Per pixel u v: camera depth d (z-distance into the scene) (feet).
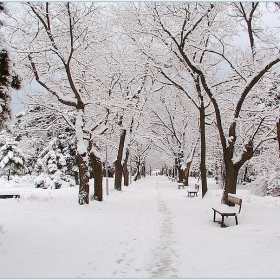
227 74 54.24
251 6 48.47
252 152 43.39
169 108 95.20
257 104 51.13
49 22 40.93
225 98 53.67
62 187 87.15
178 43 46.70
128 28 50.90
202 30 48.78
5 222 28.48
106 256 20.70
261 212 38.04
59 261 18.97
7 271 16.71
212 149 103.65
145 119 81.00
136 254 21.43
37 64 45.65
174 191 82.07
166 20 50.24
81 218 33.45
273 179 61.87
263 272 16.87
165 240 25.58
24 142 107.14
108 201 52.49
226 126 59.52
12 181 107.76
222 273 17.03
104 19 45.96
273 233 26.07
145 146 142.82
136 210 43.68
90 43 47.52
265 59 46.88
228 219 34.55
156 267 18.60
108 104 46.26
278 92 43.01
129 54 59.62
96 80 51.34
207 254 20.99
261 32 49.49
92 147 49.96
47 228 27.20
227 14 49.57
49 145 90.48
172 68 56.70
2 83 21.18
